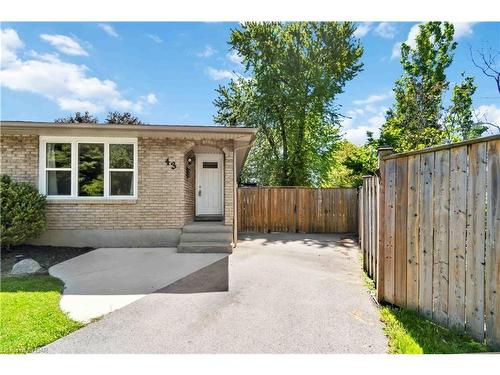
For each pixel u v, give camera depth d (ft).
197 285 16.39
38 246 25.39
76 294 14.97
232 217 27.84
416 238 12.09
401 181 12.82
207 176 35.14
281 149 69.82
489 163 9.35
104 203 26.61
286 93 62.13
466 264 10.05
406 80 66.08
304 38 62.44
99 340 10.61
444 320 10.84
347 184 68.49
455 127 48.65
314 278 17.69
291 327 11.46
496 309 9.11
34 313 12.55
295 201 39.60
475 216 9.77
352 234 37.96
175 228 27.22
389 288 13.30
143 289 15.75
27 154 25.85
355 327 11.43
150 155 27.22
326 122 66.39
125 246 26.71
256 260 22.08
